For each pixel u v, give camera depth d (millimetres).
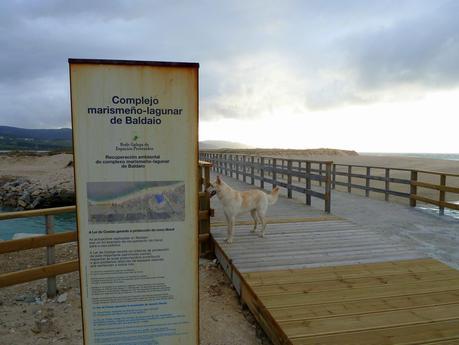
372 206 8719
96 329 2258
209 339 3066
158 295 2283
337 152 75875
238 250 4555
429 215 7551
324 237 5207
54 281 3996
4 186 24281
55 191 20422
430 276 3615
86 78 2096
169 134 2193
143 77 2135
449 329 2588
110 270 2227
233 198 4836
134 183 2191
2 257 5902
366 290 3268
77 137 2117
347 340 2443
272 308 2906
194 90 2186
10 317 3520
